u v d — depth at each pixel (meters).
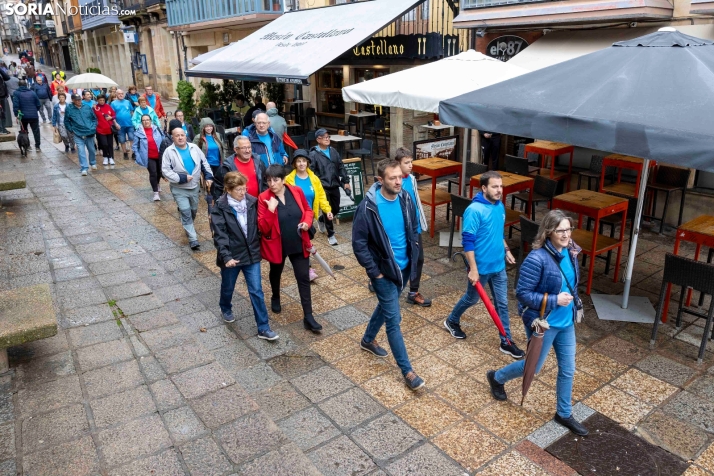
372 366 4.79
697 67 4.48
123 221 8.92
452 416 4.12
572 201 6.14
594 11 8.39
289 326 5.54
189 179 7.32
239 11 17.58
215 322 5.62
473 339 5.23
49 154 14.68
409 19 12.64
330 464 3.63
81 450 3.46
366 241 4.19
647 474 3.54
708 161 3.71
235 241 4.98
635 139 4.07
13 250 7.45
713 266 4.51
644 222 8.53
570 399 3.93
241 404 3.98
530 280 3.61
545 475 3.53
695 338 5.17
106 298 5.85
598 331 5.32
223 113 16.16
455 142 10.79
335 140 11.44
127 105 14.04
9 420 3.75
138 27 31.09
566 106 4.62
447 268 6.94
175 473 3.29
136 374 4.35
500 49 10.61
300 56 10.77
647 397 4.32
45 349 4.73
